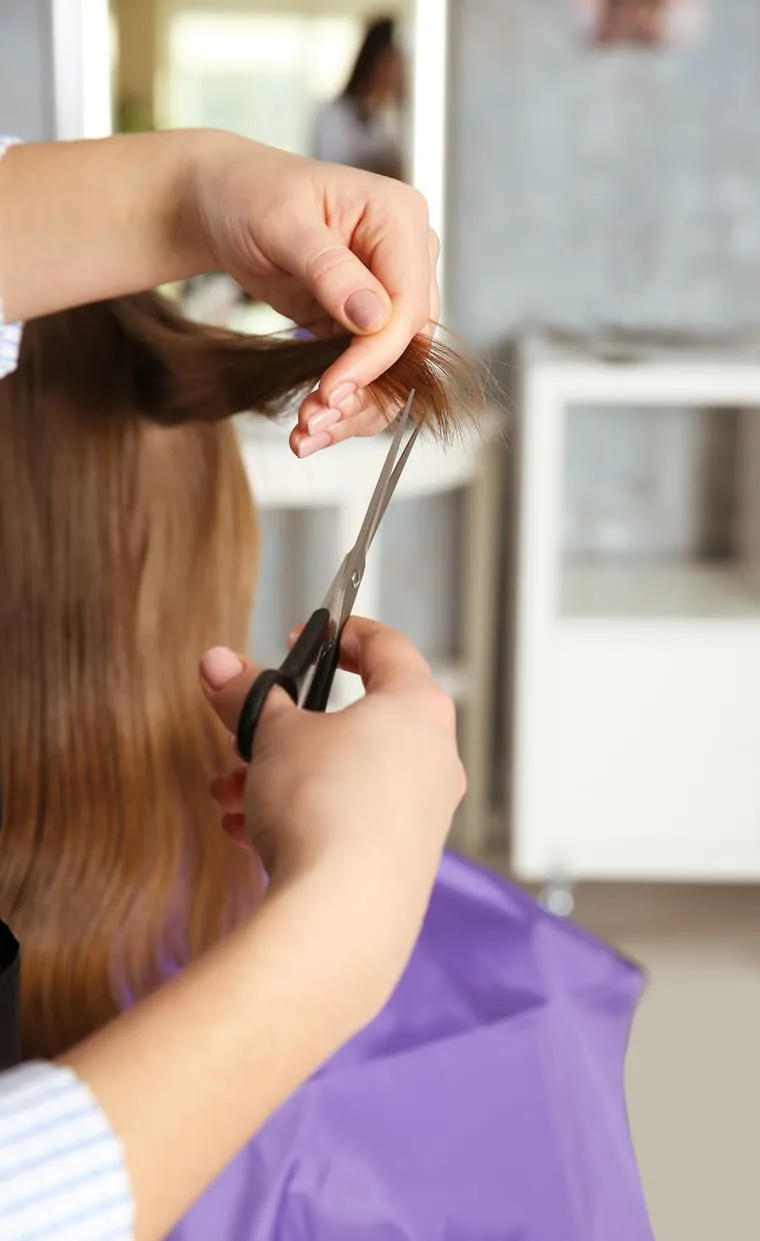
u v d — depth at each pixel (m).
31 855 0.66
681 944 2.02
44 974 0.65
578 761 1.97
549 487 1.88
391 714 0.36
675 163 2.15
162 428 0.65
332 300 0.48
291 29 2.02
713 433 2.26
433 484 2.01
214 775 0.67
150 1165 0.28
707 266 2.19
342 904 0.31
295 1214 0.65
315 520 2.22
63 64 2.00
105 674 0.65
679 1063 1.71
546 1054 0.73
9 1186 0.26
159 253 0.58
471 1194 0.68
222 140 0.56
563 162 2.14
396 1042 0.72
